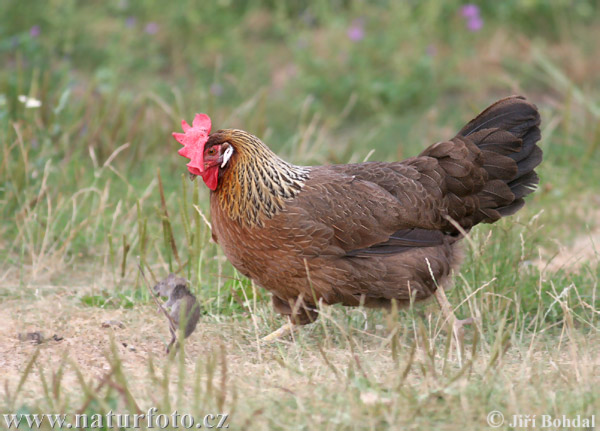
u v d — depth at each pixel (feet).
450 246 65.41
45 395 49.90
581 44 155.74
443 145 63.93
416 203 62.39
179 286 61.93
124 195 92.32
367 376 54.44
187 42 156.66
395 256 61.98
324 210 60.59
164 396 49.03
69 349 61.72
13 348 61.67
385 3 168.35
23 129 97.09
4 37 147.23
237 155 61.05
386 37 154.51
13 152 94.22
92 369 57.77
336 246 60.90
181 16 160.04
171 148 105.91
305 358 60.80
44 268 80.74
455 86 147.13
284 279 62.28
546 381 54.70
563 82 138.21
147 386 53.88
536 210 91.40
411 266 61.87
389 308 64.85
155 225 87.40
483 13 166.50
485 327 67.36
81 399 51.57
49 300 73.20
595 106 126.41
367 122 137.59
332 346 64.39
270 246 60.75
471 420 48.78
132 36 152.76
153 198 93.30
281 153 112.88
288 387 54.39
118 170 101.09
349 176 63.00
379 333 67.00
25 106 100.58
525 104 65.00
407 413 49.44
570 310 63.26
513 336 61.21
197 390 48.88
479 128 65.77
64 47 144.97
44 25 154.71
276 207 60.18
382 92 142.31
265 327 68.23
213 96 128.06
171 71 152.35
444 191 63.52
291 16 171.63
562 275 76.69
